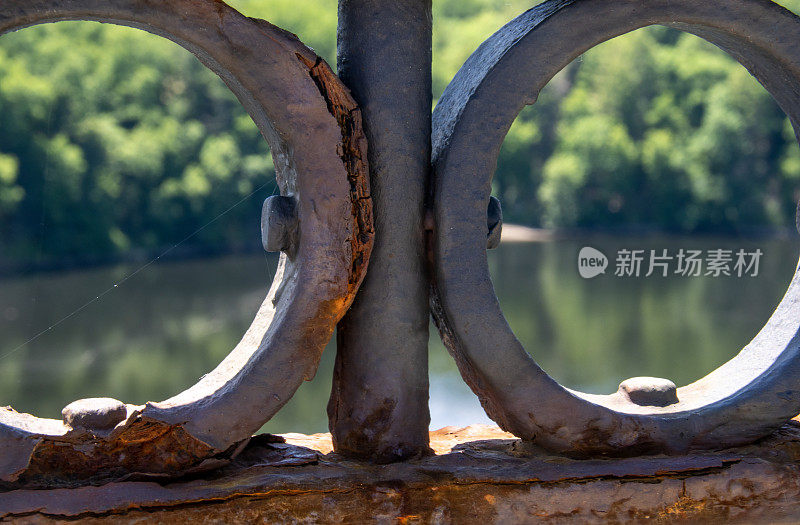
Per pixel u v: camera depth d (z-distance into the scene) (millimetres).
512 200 41969
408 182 2420
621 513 2363
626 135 39031
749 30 2465
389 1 2422
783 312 2799
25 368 17922
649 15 2406
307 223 2254
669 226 38656
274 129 2303
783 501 2426
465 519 2299
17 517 2098
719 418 2490
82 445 2205
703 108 38750
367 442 2445
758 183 36812
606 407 2439
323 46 33906
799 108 2674
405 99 2422
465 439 2811
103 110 32031
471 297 2320
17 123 28062
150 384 16891
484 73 2387
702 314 22672
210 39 2180
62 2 2102
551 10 2414
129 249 30344
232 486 2223
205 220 32219
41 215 27844
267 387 2238
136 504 2154
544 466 2391
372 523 2262
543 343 20266
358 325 2449
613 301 24547
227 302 23656
